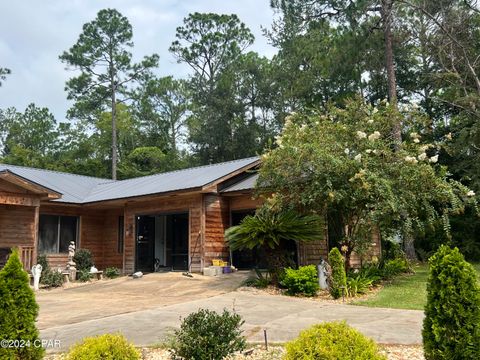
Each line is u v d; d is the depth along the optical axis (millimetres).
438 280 4508
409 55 23906
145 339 6574
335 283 10281
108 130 39344
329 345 3725
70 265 15664
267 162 12156
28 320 4656
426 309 4566
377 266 13367
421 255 18984
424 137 21234
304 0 23547
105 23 36844
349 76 24188
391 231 12359
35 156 39000
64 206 17688
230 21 36812
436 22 19641
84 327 7500
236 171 15617
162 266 18125
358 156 11070
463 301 4344
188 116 42500
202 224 14805
